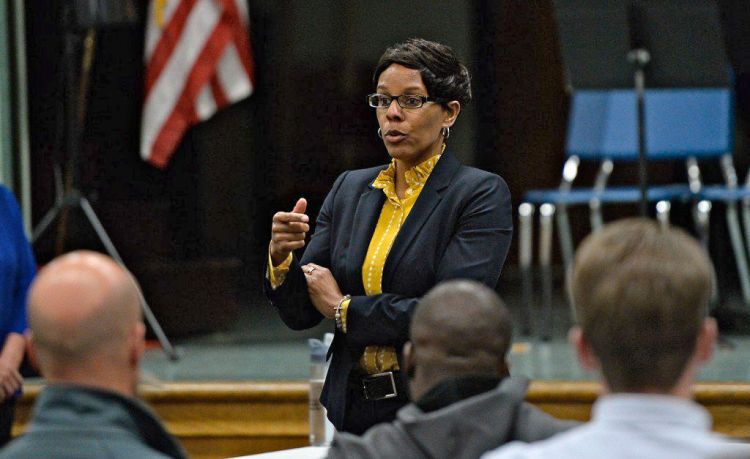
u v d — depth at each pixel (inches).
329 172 871.7
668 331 171.9
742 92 850.1
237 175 853.2
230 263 775.1
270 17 868.6
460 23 905.5
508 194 332.8
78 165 676.7
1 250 408.5
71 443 188.5
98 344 193.8
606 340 174.6
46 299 194.4
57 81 767.1
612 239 179.8
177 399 546.6
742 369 578.6
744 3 812.6
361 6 878.4
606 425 172.6
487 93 924.6
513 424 208.1
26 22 767.1
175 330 746.2
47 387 194.4
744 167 888.9
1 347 409.7
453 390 213.6
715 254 847.7
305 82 871.7
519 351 654.5
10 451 190.1
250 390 543.5
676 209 897.5
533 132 928.3
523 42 919.7
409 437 206.7
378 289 327.6
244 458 305.7
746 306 770.8
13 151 747.4
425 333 217.2
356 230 335.3
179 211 832.9
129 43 812.6
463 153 926.4
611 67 635.5
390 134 328.8
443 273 322.3
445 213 327.6
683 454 168.4
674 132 756.6
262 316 820.6
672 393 174.7
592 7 644.1
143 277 746.2
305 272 331.6
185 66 748.6
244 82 760.3
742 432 519.8
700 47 642.2
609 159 754.2
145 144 751.1
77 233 746.2
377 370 323.9
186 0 749.9
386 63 330.6
